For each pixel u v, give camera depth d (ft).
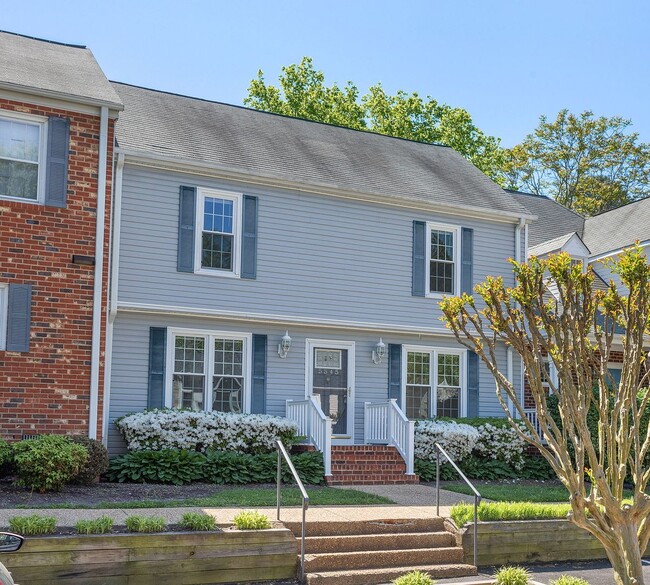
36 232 48.21
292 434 56.59
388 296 64.75
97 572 31.17
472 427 61.62
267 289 60.03
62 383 48.08
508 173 151.23
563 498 50.72
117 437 53.78
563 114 150.00
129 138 57.16
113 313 53.47
